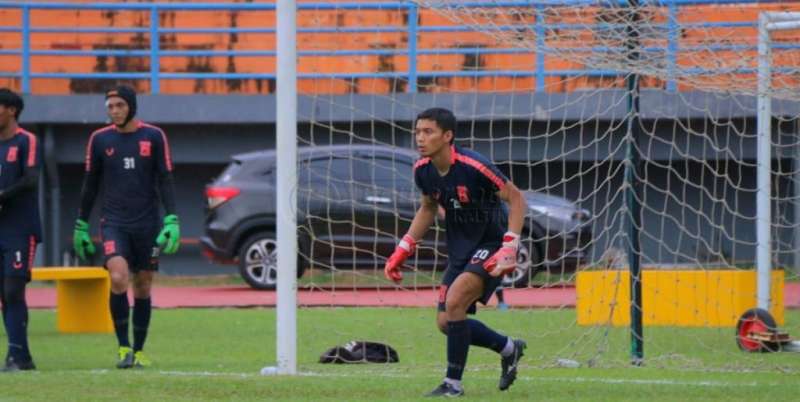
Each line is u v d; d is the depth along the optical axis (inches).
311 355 1498.5
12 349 1275.8
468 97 2783.0
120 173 1321.4
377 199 2230.6
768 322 1488.7
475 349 1533.0
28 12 2957.7
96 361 1434.5
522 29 1392.7
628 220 1380.4
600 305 1759.4
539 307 1994.3
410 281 2251.5
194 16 3171.8
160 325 1879.9
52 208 2933.1
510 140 1892.2
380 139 2861.7
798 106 1838.1
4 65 3157.0
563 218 2185.0
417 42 2918.3
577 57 1391.5
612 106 1939.0
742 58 1464.1
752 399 999.0
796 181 2043.6
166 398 1000.9
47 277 1724.9
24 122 2874.0
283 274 1225.4
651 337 1638.8
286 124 1232.8
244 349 1565.0
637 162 1374.3
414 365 1349.7
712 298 1772.9
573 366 1330.0
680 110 2549.2
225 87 3139.8
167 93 2982.3
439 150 967.0
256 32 2999.5
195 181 3048.7
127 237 1327.5
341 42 2994.6
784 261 2199.8
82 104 2876.5
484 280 981.8
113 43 3176.7
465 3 1398.9
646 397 1008.9
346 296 2108.8
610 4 1385.3
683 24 1502.2
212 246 2454.5
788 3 1911.9
